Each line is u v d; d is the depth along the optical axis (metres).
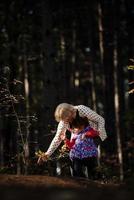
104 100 18.86
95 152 7.29
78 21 23.05
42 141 12.30
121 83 18.36
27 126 9.48
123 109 18.03
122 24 22.64
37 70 23.56
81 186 5.58
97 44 23.31
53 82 13.44
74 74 25.52
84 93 31.03
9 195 4.67
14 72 16.39
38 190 4.98
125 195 4.81
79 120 7.17
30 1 18.28
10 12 18.11
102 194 4.86
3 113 12.91
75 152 7.28
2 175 5.81
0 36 17.36
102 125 7.18
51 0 15.56
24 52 20.05
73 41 24.05
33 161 10.14
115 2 20.05
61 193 4.81
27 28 18.25
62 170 9.69
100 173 9.95
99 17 19.48
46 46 13.62
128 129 19.64
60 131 7.33
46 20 13.80
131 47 23.14
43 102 13.39
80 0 20.36
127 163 16.73
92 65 21.31
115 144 17.86
